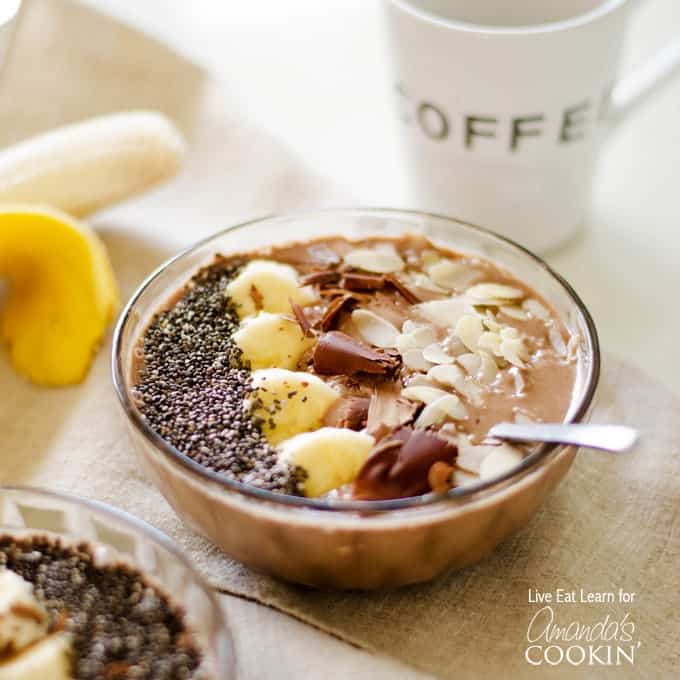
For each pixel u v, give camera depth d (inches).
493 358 25.1
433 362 25.0
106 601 22.9
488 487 22.7
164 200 30.5
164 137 29.5
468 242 26.7
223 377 24.7
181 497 23.5
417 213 26.8
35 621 22.5
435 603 24.3
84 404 27.0
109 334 28.0
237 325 25.6
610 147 31.9
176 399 24.4
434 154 28.3
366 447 23.6
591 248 29.5
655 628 24.1
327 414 24.3
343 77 34.4
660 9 35.3
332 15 36.4
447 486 23.4
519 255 26.2
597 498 25.6
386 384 24.7
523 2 28.6
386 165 31.8
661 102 33.0
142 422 23.5
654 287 28.8
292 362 25.1
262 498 22.5
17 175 28.9
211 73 33.0
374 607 24.2
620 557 24.9
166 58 33.1
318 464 23.4
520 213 28.7
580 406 23.7
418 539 22.9
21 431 26.7
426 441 23.6
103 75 32.9
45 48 33.5
